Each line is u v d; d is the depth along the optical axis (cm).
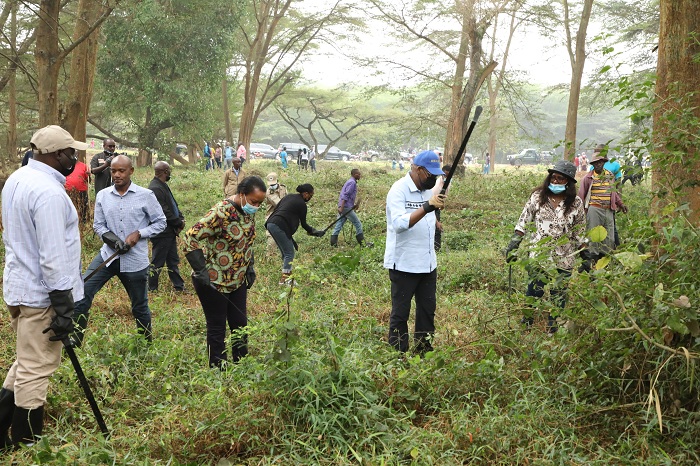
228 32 3081
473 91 2464
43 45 1401
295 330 415
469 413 415
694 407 384
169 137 3606
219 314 532
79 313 593
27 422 396
